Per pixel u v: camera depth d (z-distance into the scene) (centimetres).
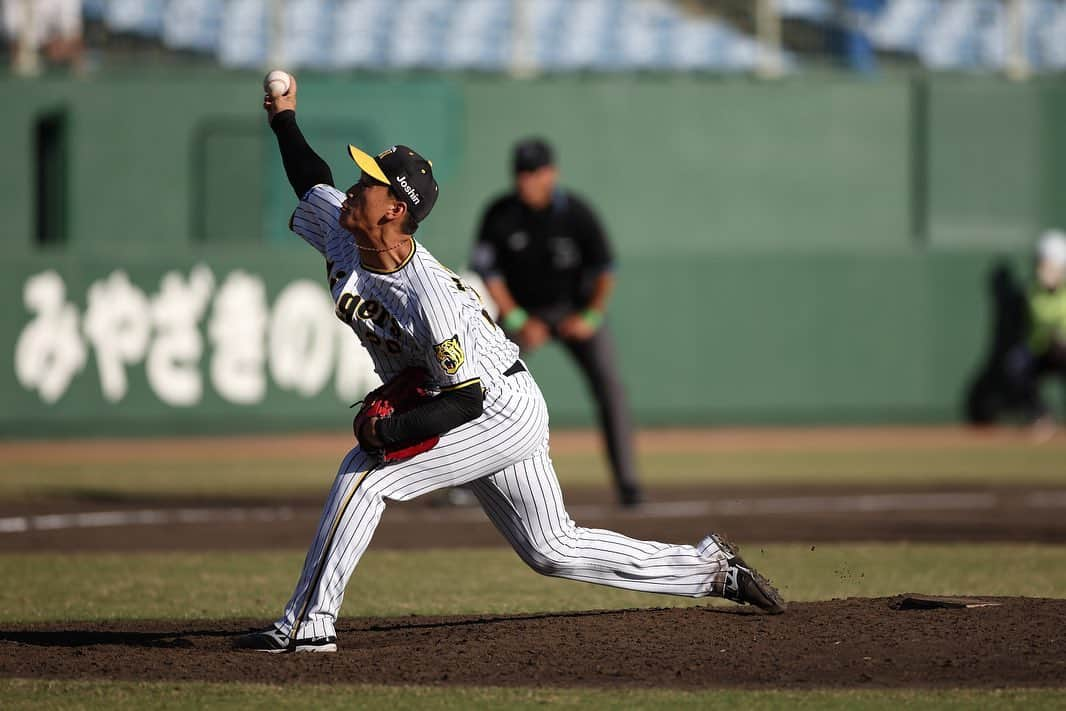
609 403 3703
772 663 1802
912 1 6569
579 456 5206
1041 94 6372
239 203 6094
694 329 5941
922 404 6025
